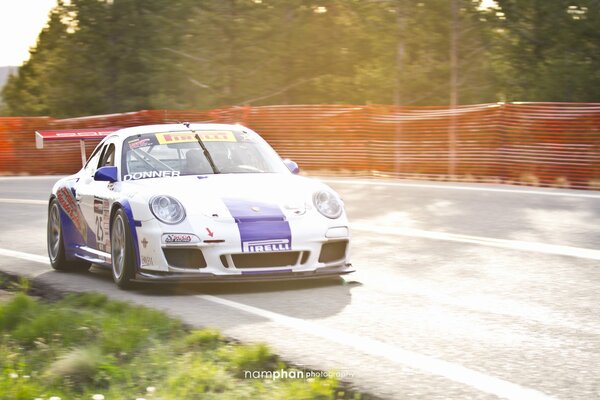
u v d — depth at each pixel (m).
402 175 48.19
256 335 13.98
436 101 84.19
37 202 39.97
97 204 20.19
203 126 21.50
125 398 10.98
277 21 94.50
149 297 17.78
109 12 99.06
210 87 92.62
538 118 41.97
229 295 17.67
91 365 12.02
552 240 23.89
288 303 16.67
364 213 31.27
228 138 21.05
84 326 14.30
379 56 90.25
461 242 23.97
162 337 13.87
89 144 62.41
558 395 10.66
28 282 19.83
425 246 23.55
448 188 38.53
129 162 20.12
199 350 12.91
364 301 16.72
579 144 40.44
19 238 28.53
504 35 81.75
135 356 12.75
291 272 17.78
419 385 11.12
